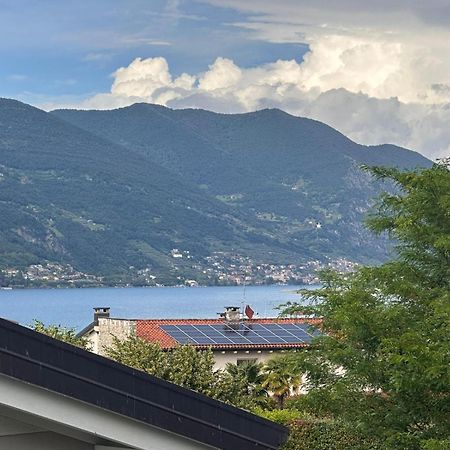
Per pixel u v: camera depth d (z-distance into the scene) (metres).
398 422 19.17
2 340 7.21
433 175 21.33
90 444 8.09
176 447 7.71
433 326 18.95
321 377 21.25
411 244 21.39
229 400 40.72
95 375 7.45
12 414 7.87
